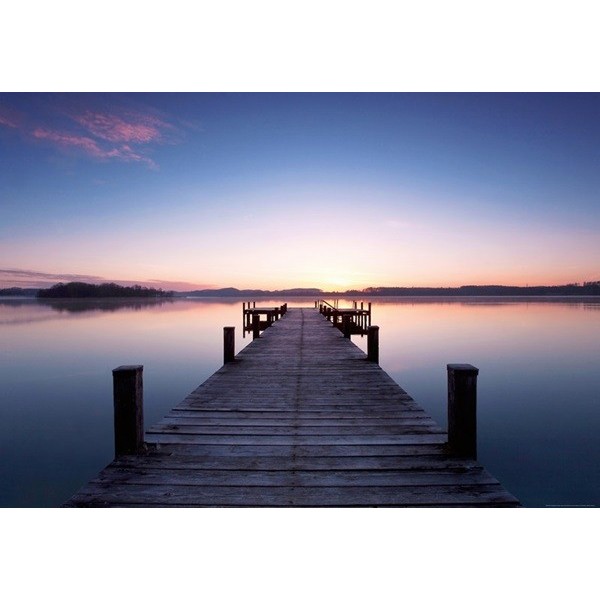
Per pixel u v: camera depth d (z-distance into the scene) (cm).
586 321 4500
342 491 287
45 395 1399
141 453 352
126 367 355
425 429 417
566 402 1367
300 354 884
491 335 3180
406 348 2527
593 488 728
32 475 802
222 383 624
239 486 294
